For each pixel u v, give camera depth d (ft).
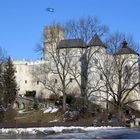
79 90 412.57
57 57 381.19
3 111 280.10
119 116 308.40
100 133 193.57
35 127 229.66
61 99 404.98
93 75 376.48
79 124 253.85
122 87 345.72
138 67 343.67
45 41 384.68
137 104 393.70
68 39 396.98
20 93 493.36
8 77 417.28
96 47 371.35
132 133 192.85
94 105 354.95
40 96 460.14
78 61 390.21
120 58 343.67
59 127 230.89
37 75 443.73
